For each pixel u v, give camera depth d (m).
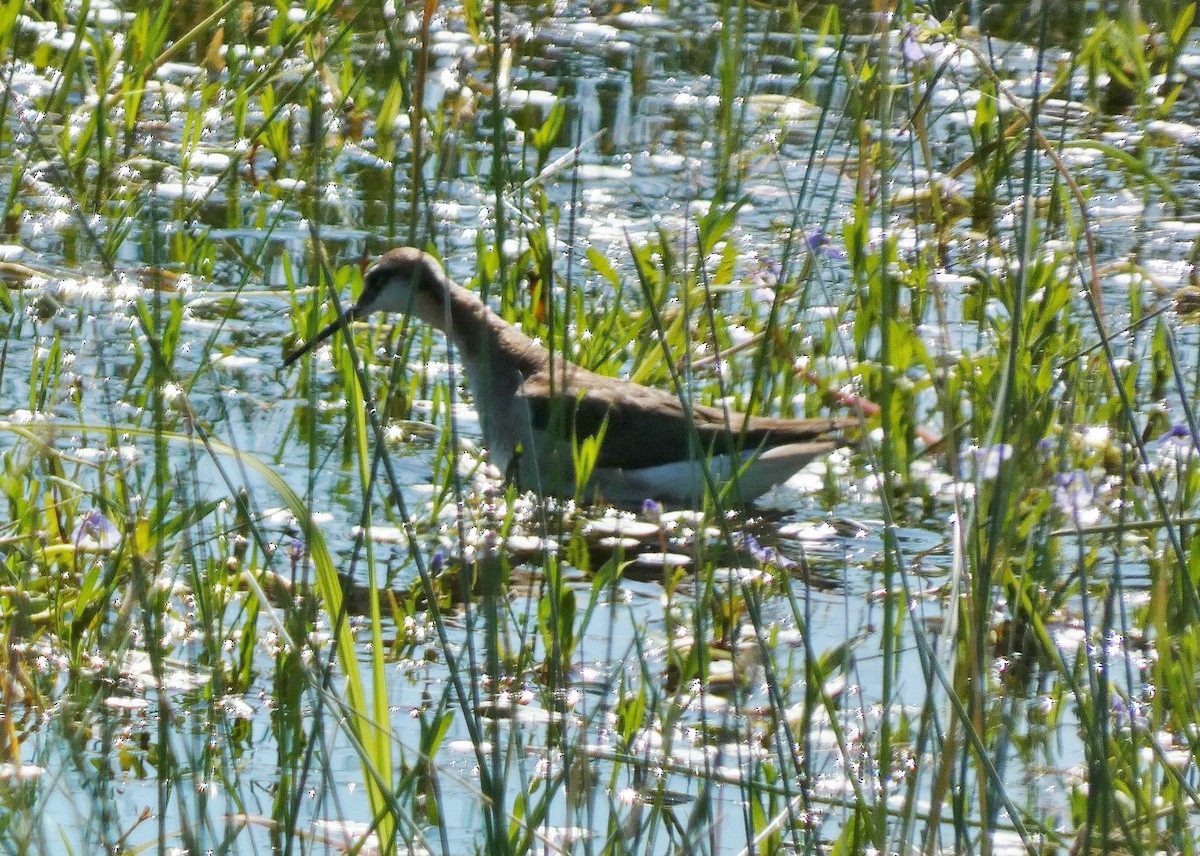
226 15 19.84
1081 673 8.77
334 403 13.00
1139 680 9.09
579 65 22.05
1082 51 19.62
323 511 11.21
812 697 7.06
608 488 12.66
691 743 8.43
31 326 13.77
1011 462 7.38
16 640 8.81
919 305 14.77
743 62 20.12
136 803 7.59
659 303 14.39
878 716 8.71
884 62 7.18
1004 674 9.17
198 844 6.64
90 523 9.42
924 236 16.45
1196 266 16.22
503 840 6.38
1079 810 7.72
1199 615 6.95
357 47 21.36
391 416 13.22
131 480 10.88
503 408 12.70
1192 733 7.87
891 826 7.55
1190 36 23.94
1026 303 13.06
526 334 14.21
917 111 8.55
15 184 15.07
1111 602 6.86
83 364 13.05
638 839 6.77
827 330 12.82
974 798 7.96
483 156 18.70
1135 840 7.02
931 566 10.92
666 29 24.05
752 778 7.38
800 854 7.27
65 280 14.52
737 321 14.59
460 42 21.53
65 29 21.02
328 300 14.89
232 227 16.33
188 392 12.58
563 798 7.84
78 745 7.47
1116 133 20.36
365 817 7.64
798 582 10.59
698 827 6.73
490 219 16.81
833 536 11.50
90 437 11.68
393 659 9.31
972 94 20.72
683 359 13.69
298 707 7.82
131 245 15.60
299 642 7.57
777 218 17.30
